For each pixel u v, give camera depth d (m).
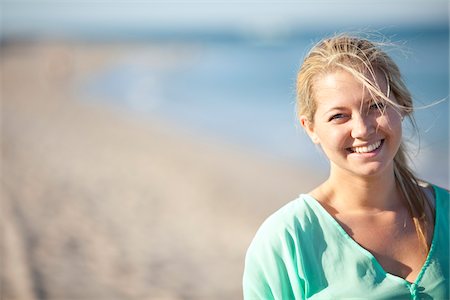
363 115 1.81
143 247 6.90
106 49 99.12
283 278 1.87
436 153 12.34
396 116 1.82
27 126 19.17
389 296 1.80
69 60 54.09
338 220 1.91
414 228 1.93
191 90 37.16
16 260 5.94
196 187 10.97
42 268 5.76
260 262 1.90
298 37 164.88
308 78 1.89
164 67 61.41
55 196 9.25
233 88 38.03
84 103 29.17
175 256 6.64
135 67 61.06
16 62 61.44
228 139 18.06
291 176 12.51
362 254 1.84
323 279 1.83
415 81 32.22
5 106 26.14
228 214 8.98
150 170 12.46
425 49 62.22
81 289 5.30
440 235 1.93
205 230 7.91
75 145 15.45
